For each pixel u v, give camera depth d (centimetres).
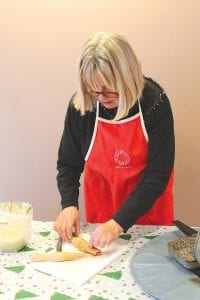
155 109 128
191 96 184
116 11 181
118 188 144
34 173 215
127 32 182
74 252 112
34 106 204
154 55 183
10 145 213
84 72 114
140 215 121
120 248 114
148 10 178
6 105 206
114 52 110
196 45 178
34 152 212
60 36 190
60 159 149
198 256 96
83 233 126
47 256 109
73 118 139
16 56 198
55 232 128
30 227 122
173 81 184
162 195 139
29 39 194
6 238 115
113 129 136
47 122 205
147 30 180
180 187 197
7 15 192
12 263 108
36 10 189
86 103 126
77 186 146
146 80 134
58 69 195
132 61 115
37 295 93
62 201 138
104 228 115
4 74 201
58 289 95
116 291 93
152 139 129
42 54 195
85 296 92
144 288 92
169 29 178
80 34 188
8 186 220
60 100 200
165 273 97
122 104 117
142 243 117
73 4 184
